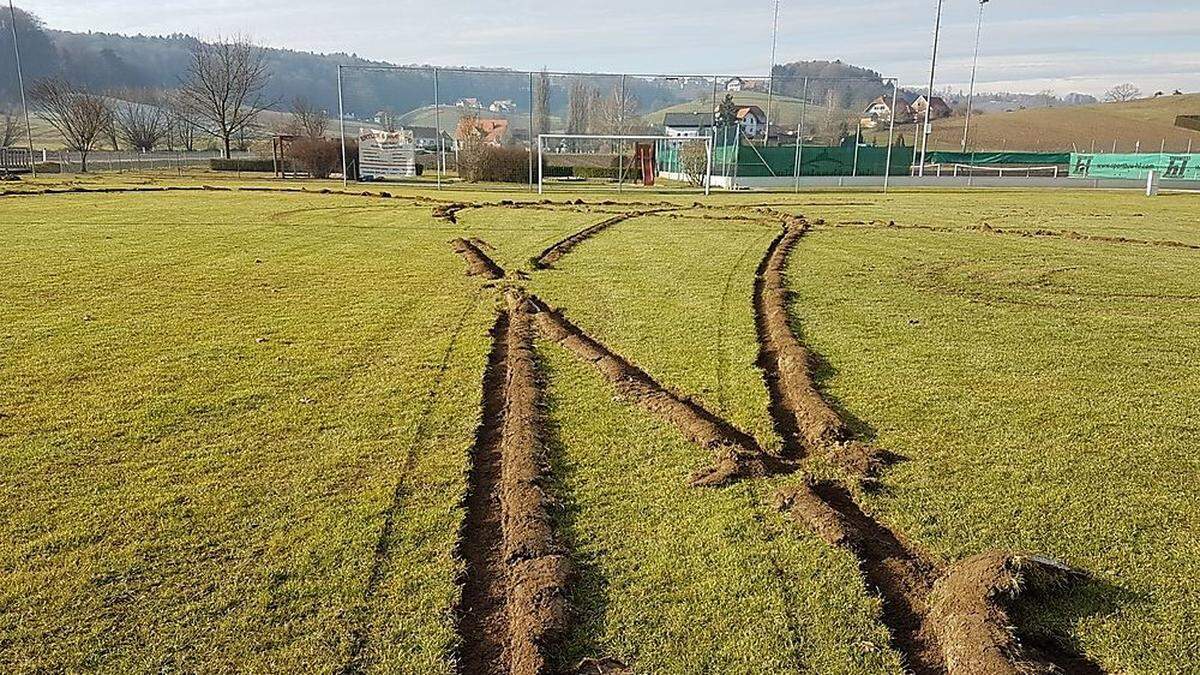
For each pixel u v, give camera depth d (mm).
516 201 22062
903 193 29500
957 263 11172
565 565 3066
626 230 14969
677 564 3119
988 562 2982
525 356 5918
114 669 2527
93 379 5375
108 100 53500
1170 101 77000
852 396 5227
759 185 34406
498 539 3350
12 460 4043
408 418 4672
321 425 4555
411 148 37594
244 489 3736
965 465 4105
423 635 2693
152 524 3404
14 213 16422
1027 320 7566
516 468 3902
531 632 2678
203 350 6129
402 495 3686
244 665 2549
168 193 22984
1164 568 3135
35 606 2836
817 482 3916
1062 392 5344
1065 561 3172
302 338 6531
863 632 2721
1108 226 16703
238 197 21844
